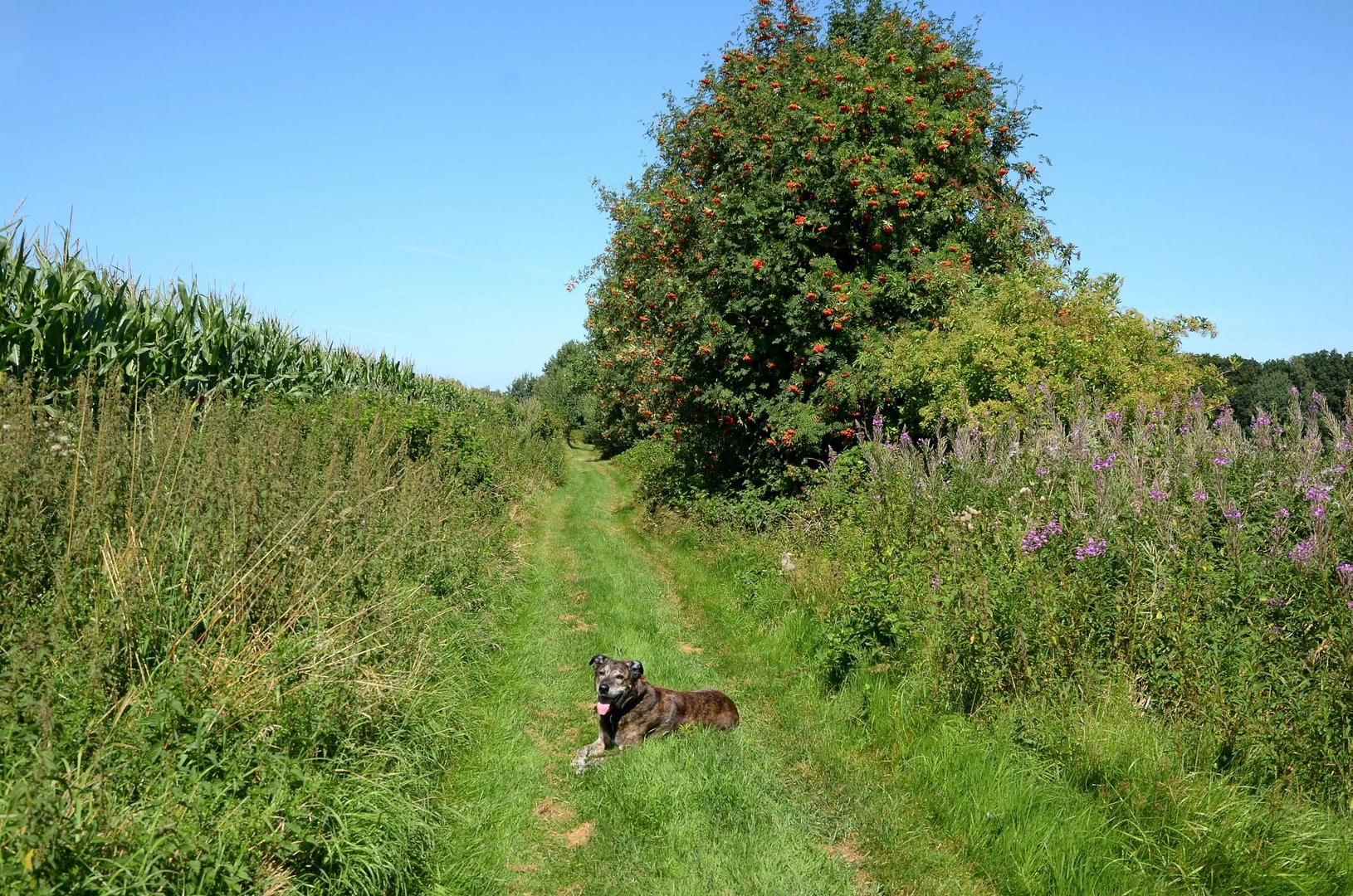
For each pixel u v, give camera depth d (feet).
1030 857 13.97
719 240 46.44
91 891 9.50
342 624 16.81
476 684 22.54
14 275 27.40
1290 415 24.63
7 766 10.51
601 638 28.71
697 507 51.52
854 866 14.66
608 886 13.66
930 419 39.29
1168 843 13.66
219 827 11.02
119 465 17.24
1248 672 14.92
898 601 22.90
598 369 106.63
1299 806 13.55
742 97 50.14
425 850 14.07
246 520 16.81
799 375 46.73
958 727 18.26
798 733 20.59
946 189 47.29
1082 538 19.76
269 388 40.75
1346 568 14.83
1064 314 37.96
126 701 12.12
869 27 53.67
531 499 65.92
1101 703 16.78
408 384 67.87
